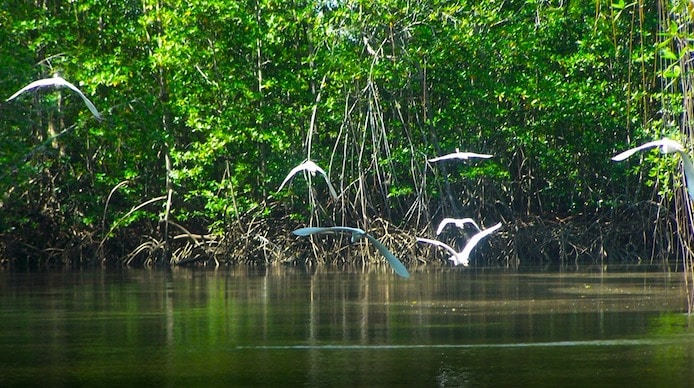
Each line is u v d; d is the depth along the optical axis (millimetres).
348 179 93062
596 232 95188
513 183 98250
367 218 89688
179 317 48312
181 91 87938
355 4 87250
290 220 92688
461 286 64812
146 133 88562
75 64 84562
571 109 88938
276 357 37094
